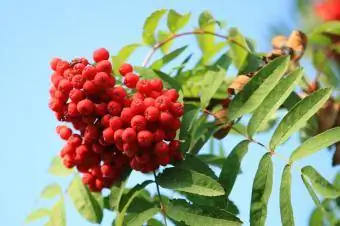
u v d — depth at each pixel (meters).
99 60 0.51
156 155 0.50
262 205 0.48
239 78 0.55
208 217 0.48
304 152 0.48
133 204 0.51
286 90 0.50
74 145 0.52
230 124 0.52
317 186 0.47
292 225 0.47
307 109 0.49
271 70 0.51
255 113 0.50
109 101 0.50
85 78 0.50
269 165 0.49
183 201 0.49
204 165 0.51
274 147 0.49
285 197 0.48
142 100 0.50
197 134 0.54
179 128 0.52
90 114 0.50
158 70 0.56
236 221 0.48
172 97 0.50
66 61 0.52
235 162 0.50
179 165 0.51
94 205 0.54
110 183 0.53
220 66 0.55
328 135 0.48
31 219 0.56
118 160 0.51
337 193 0.46
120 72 0.52
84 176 0.54
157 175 0.50
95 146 0.51
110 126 0.49
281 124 0.49
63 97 0.51
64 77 0.51
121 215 0.49
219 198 0.50
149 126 0.49
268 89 0.51
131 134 0.49
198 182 0.49
